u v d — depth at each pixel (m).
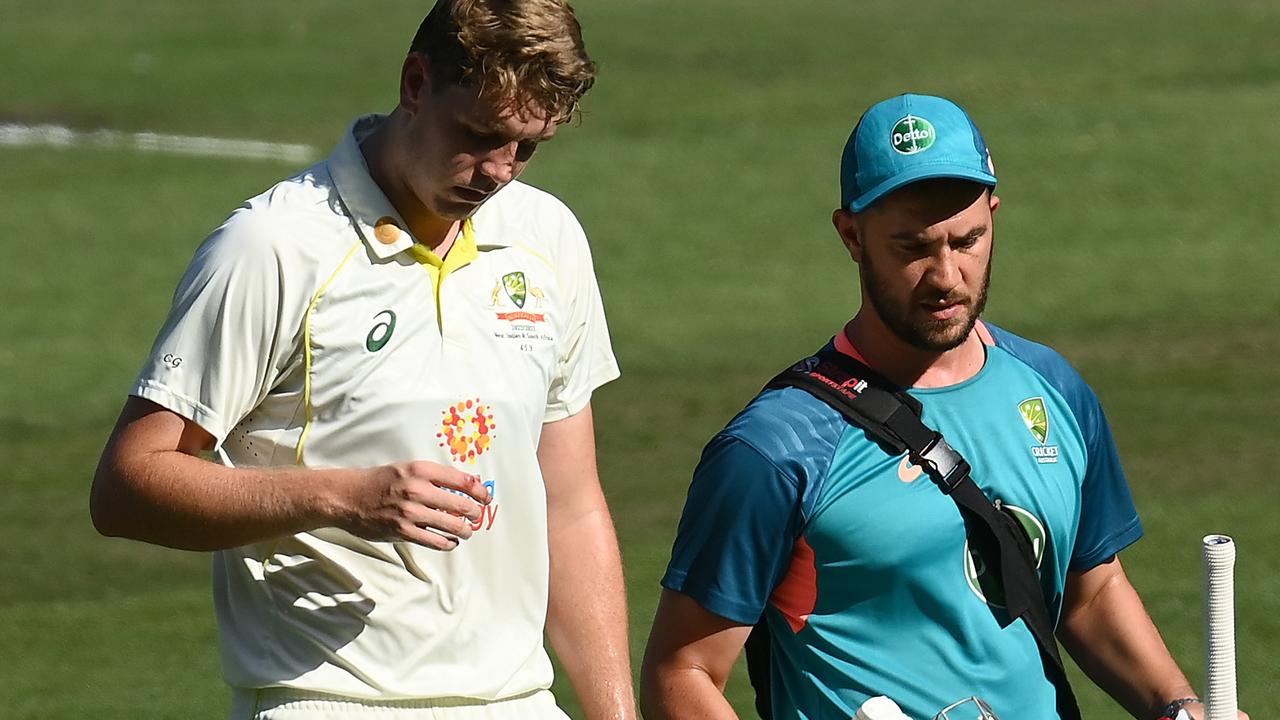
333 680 12.33
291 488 11.45
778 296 47.09
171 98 76.00
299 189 12.22
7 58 84.88
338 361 12.12
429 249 12.33
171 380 11.94
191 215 57.38
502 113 11.35
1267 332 42.50
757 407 12.56
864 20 90.88
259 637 12.49
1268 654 24.59
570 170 61.47
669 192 58.62
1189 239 51.41
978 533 12.38
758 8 94.94
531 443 12.74
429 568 12.38
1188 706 13.02
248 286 11.90
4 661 25.14
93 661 25.17
